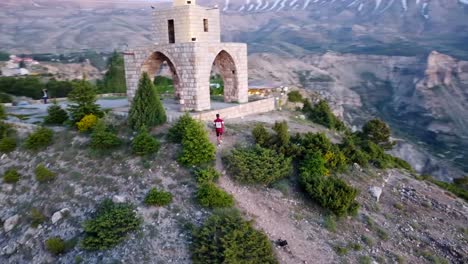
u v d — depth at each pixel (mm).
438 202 28281
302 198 24438
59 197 23531
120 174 24250
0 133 31328
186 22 33375
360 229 23078
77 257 18984
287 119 39938
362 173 29938
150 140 25766
